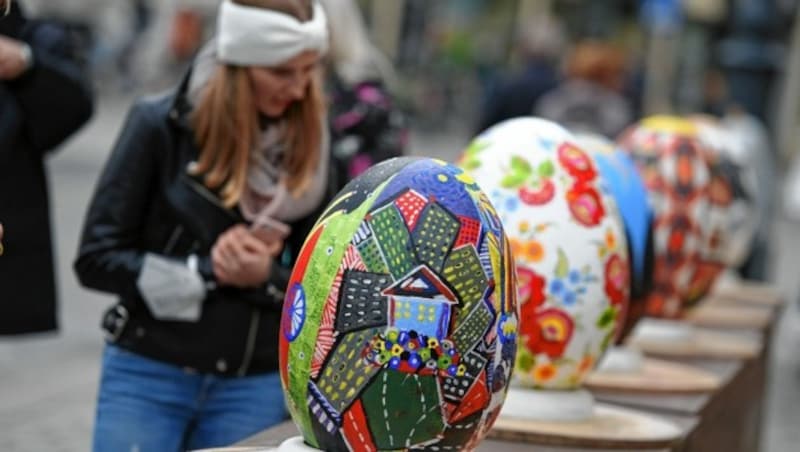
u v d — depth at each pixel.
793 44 15.39
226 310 4.21
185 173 4.20
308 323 3.13
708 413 5.02
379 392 3.07
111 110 26.36
